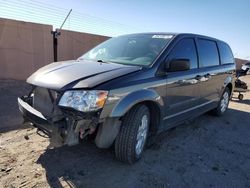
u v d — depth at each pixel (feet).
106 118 10.14
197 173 11.77
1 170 10.78
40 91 11.18
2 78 28.50
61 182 10.23
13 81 28.40
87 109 9.63
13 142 13.48
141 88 11.30
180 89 14.05
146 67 12.13
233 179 11.55
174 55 13.76
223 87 20.72
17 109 19.58
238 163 13.17
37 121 10.56
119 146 11.30
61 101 9.90
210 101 18.86
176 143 14.99
